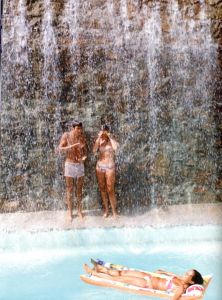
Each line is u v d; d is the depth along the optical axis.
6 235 8.39
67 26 10.16
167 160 10.53
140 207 10.23
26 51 10.02
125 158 10.31
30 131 10.05
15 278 6.71
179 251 7.82
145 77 10.42
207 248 7.95
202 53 10.70
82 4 10.20
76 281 6.53
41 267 7.16
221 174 10.75
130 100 10.35
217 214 9.80
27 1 10.00
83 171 9.50
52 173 10.08
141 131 10.41
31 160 10.05
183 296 5.52
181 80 10.61
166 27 10.52
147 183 10.41
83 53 10.18
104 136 9.55
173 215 9.70
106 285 6.21
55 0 10.10
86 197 10.05
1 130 9.94
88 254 7.75
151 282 5.94
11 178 9.98
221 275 6.62
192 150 10.66
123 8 10.34
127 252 7.82
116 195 10.20
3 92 9.95
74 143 9.41
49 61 10.07
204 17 10.70
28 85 10.03
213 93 10.77
